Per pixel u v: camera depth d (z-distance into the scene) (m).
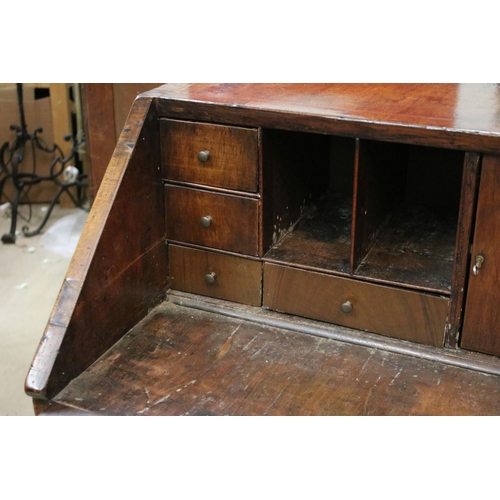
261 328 2.18
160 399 1.88
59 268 3.68
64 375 1.90
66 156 4.13
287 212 2.29
